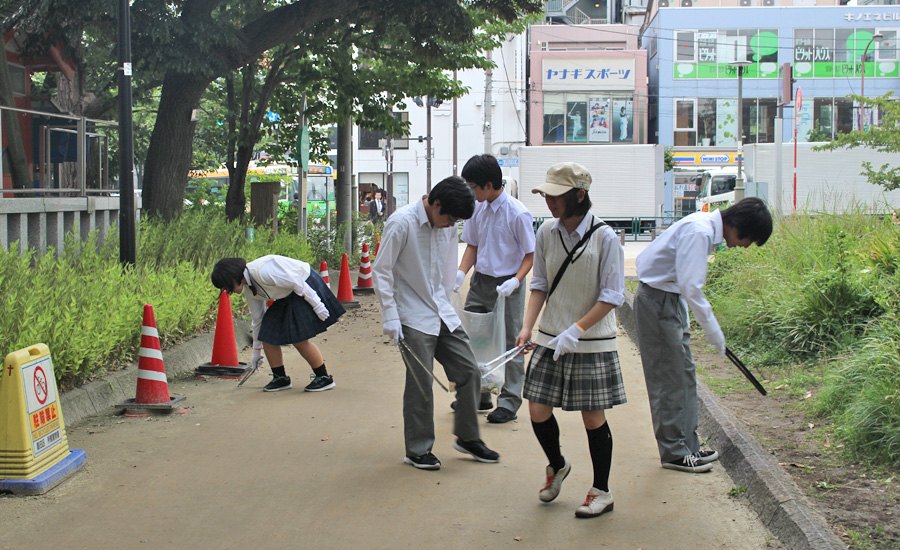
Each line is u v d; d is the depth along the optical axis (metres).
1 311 5.49
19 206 7.68
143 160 19.73
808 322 6.78
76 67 13.62
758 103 37.50
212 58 10.45
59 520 3.77
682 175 37.34
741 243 4.12
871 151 28.16
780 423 4.97
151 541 3.54
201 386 6.62
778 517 3.59
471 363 4.61
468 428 4.61
